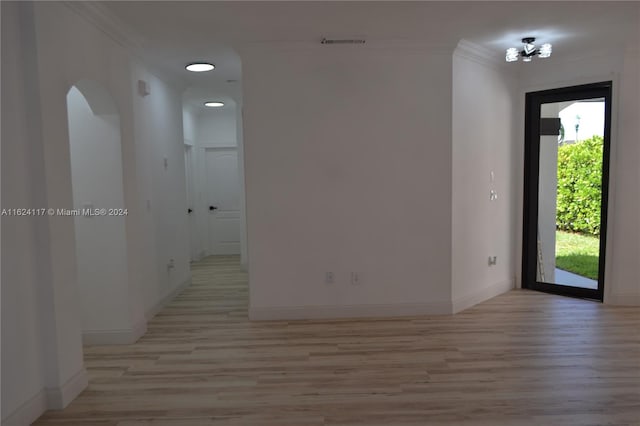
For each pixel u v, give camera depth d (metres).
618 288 4.67
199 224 8.12
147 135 4.47
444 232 4.37
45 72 2.60
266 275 4.32
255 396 2.86
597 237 4.86
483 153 4.77
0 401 2.33
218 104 7.16
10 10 2.42
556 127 5.09
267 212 4.26
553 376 3.07
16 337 2.46
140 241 4.18
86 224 3.71
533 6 3.31
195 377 3.15
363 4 3.21
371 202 4.30
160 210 4.87
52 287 2.64
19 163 2.49
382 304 4.39
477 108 4.63
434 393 2.86
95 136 3.63
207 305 4.99
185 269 5.82
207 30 3.70
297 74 4.15
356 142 4.24
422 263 4.38
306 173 4.24
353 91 4.19
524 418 2.55
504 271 5.26
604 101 4.69
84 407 2.74
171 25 3.55
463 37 4.06
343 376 3.12
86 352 3.62
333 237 4.31
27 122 2.55
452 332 3.94
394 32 3.87
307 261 4.32
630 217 4.57
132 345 3.77
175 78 5.29
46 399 2.70
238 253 8.38
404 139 4.26
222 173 8.27
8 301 2.40
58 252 2.70
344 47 4.13
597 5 3.30
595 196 4.85
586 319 4.25
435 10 3.36
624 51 4.37
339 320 4.31
